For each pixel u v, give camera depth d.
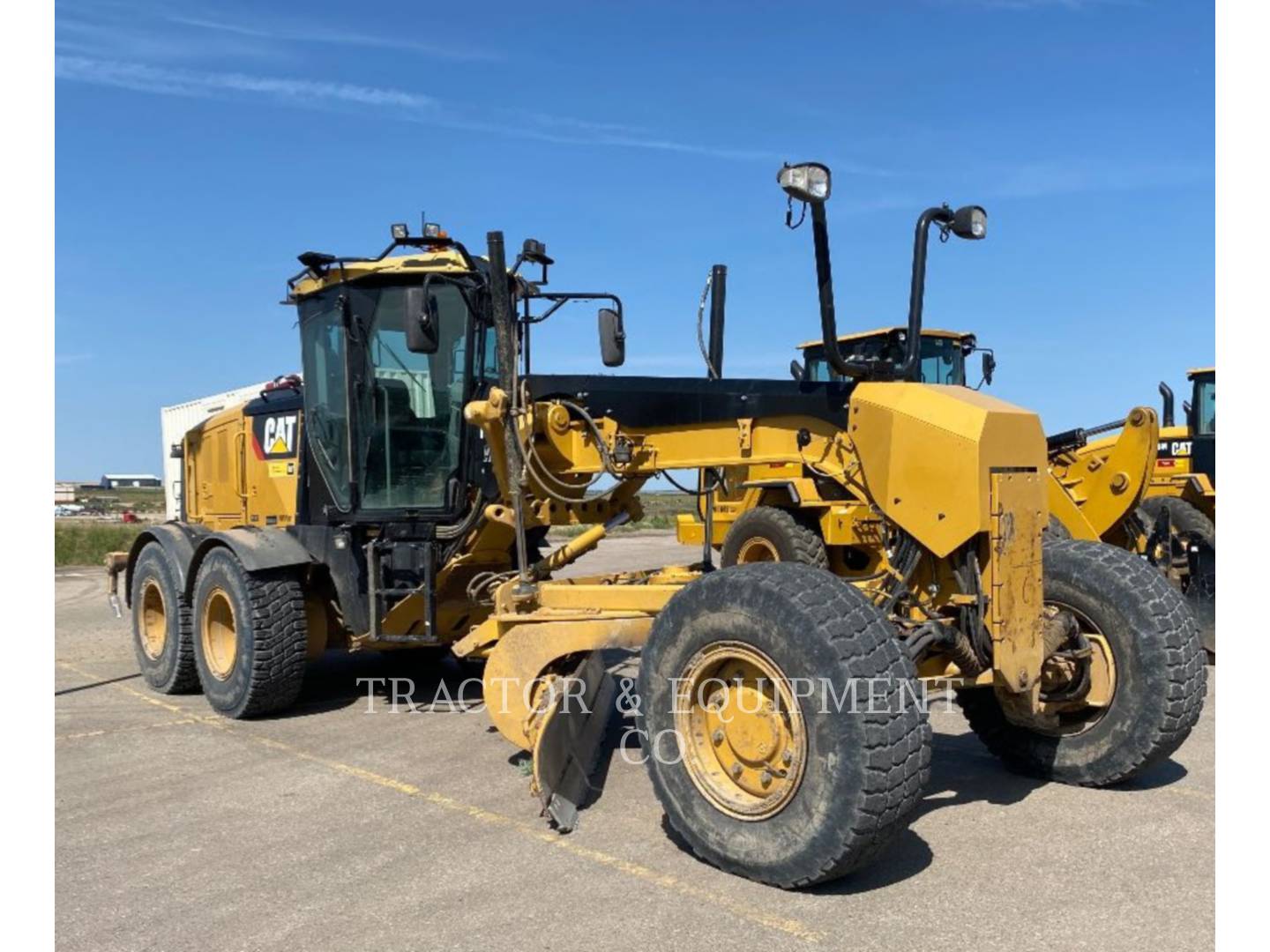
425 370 7.00
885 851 3.85
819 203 4.52
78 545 25.08
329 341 7.25
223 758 6.04
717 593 4.00
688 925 3.59
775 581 3.86
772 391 5.32
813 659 3.67
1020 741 5.23
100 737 6.62
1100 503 8.41
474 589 6.62
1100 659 4.99
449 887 4.00
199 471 9.72
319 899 3.93
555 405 5.62
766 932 3.52
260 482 8.39
